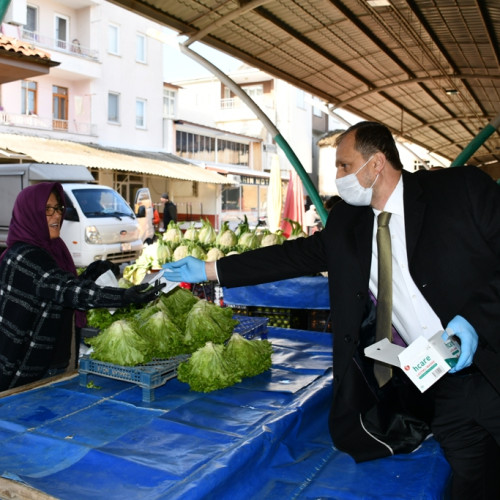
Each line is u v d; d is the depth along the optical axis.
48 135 21.64
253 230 5.96
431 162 23.64
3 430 2.17
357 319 2.19
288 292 4.73
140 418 2.29
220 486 1.77
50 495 1.70
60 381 2.75
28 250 2.69
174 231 5.93
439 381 2.15
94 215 12.51
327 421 2.61
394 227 2.12
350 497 1.92
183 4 5.57
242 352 2.74
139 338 2.54
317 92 9.63
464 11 6.14
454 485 2.13
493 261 1.97
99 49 24.23
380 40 7.28
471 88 10.12
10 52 8.00
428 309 2.10
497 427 2.04
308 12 6.17
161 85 27.45
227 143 32.59
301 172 8.45
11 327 2.71
